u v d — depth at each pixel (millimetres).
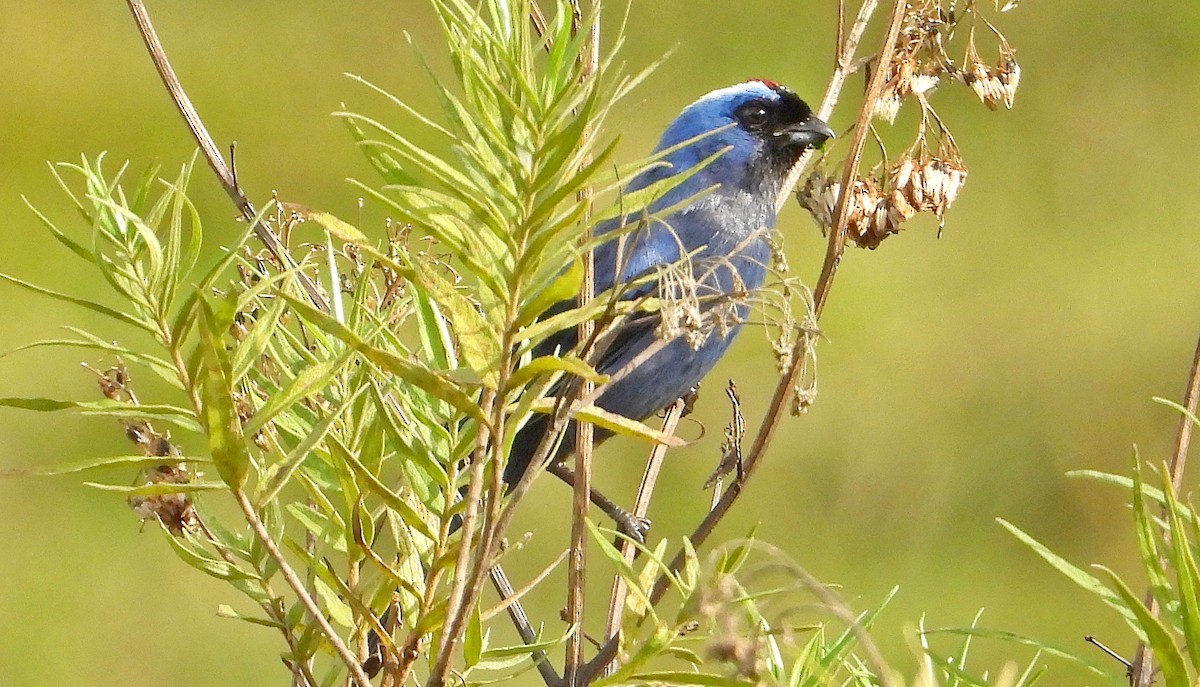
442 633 3994
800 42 19281
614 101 3926
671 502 15336
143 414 4047
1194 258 18047
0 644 13695
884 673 3926
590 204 3797
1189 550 3863
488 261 3902
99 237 4273
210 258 16125
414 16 19766
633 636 4285
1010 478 16062
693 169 3896
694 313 4227
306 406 4871
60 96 17969
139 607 14102
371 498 5848
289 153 17812
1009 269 17844
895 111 6559
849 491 15836
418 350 4945
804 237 17500
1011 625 14734
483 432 3945
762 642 4363
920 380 16719
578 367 3762
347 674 4363
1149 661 5367
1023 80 19781
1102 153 19156
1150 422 16625
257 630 14102
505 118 3920
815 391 5551
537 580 4336
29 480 14898
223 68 18562
